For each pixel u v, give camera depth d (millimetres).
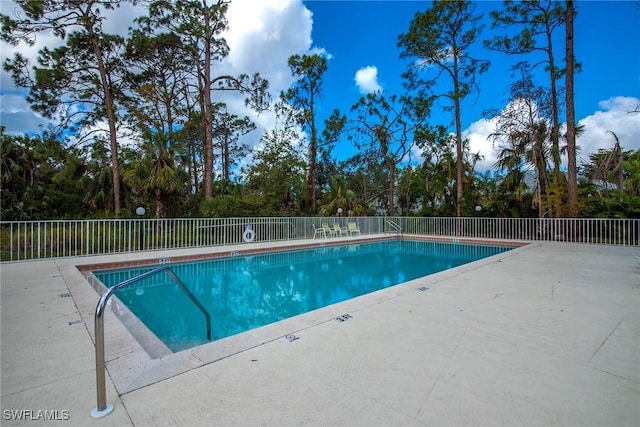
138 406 1867
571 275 5621
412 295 4328
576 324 3191
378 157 22250
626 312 3566
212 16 14805
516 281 5160
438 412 1784
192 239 10438
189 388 2057
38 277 5652
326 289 6531
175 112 19344
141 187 11758
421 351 2584
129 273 7301
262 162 20062
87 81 13492
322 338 2863
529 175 13750
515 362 2385
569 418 1729
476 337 2871
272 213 14594
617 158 12727
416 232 16031
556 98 13891
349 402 1889
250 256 9898
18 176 15992
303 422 1708
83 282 5277
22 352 2629
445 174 18172
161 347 2840
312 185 20094
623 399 1903
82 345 2777
